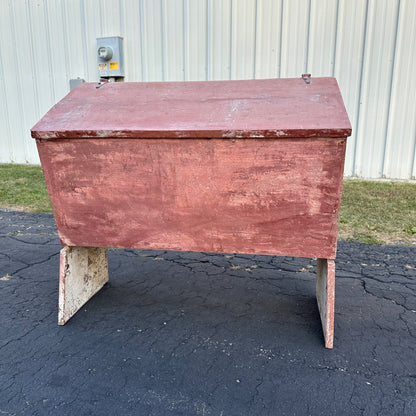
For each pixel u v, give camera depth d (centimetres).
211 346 217
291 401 176
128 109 225
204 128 197
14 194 561
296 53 588
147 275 314
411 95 561
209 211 215
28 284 293
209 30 614
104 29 671
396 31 546
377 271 314
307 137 189
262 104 214
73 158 219
